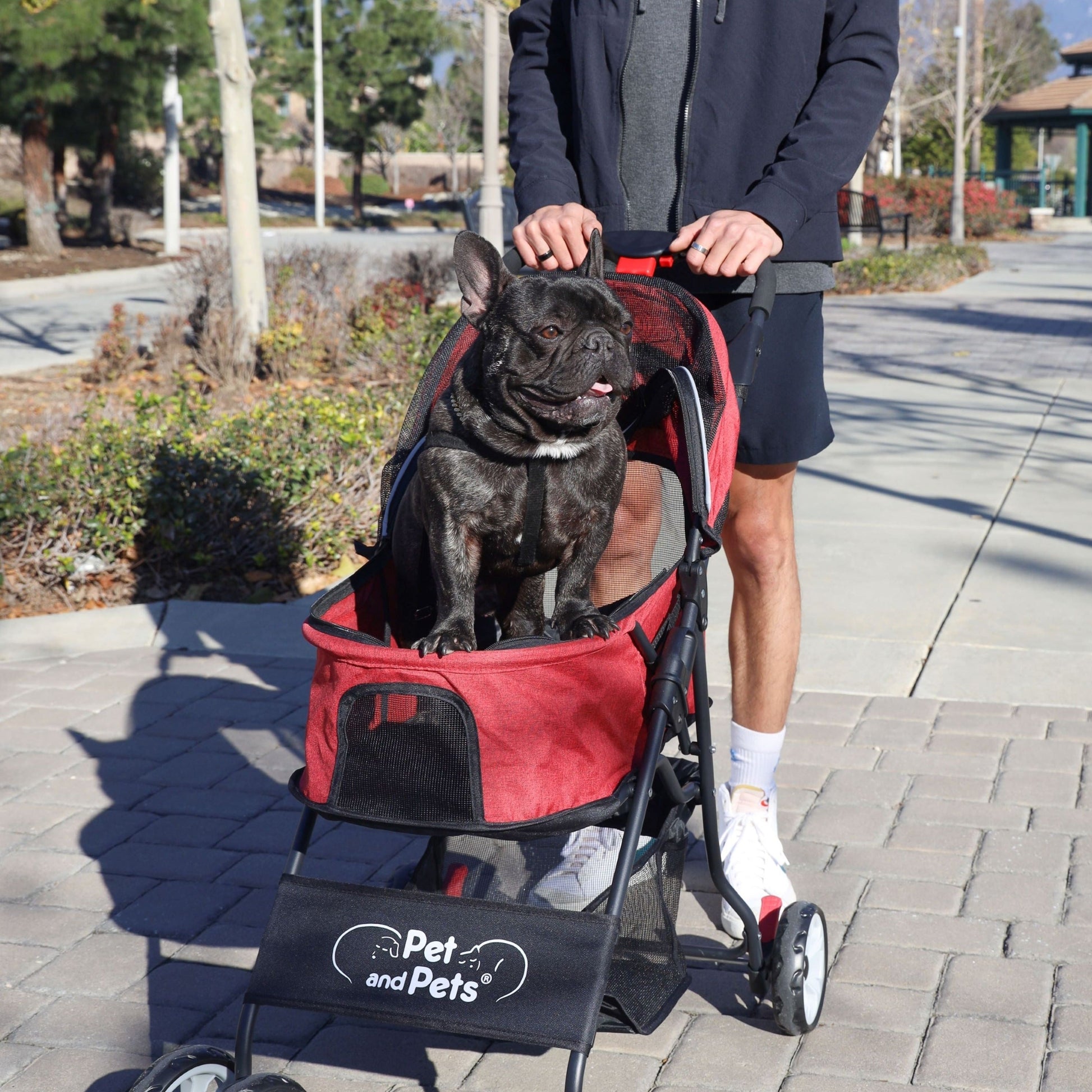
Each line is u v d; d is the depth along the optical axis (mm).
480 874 2775
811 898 3484
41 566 6246
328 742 2246
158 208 39281
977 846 3742
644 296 2951
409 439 2883
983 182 45469
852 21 3057
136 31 23422
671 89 3152
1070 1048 2822
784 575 3297
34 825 4016
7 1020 3031
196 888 3635
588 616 2350
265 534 6449
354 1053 2904
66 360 13148
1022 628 5547
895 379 11984
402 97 44781
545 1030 2090
